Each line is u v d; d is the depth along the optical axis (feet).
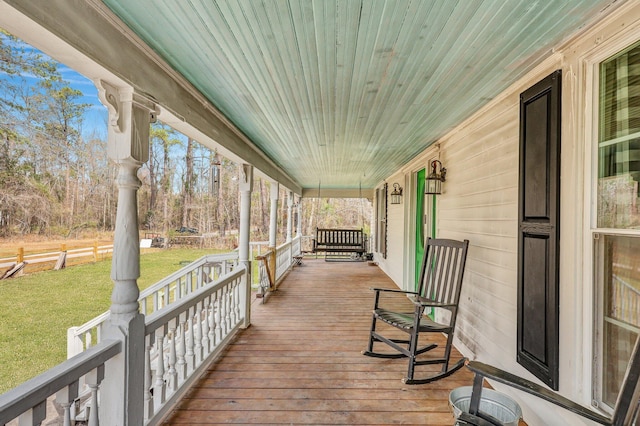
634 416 3.33
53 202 37.27
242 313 12.64
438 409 7.20
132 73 5.24
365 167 20.29
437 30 4.97
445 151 12.41
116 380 5.27
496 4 4.29
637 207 4.53
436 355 10.34
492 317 8.62
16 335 18.48
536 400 6.53
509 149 7.81
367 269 27.89
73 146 39.88
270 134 11.89
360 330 12.50
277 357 9.92
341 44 5.42
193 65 6.30
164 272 36.45
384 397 7.68
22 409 3.43
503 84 7.29
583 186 5.34
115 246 5.45
